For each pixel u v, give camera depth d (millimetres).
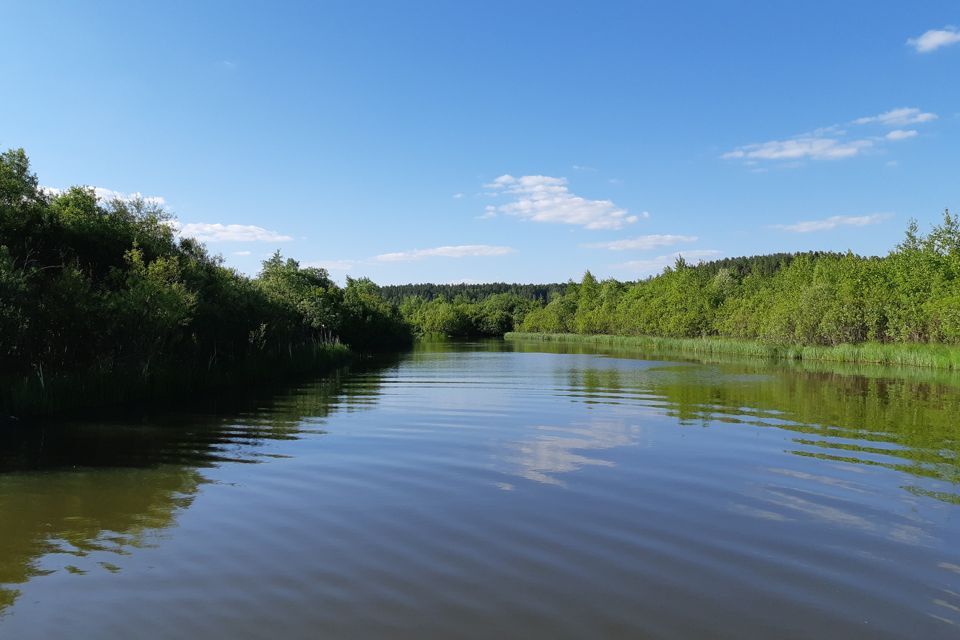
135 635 5262
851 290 52000
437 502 9180
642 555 7188
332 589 6188
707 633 5445
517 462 11828
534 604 5930
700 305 84562
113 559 6922
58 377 18750
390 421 16781
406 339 95688
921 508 9031
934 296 44625
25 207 21516
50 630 5328
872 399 21797
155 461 11797
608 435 14688
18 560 6879
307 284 55500
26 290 17719
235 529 7941
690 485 10227
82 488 9828
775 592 6270
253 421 16750
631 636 5375
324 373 34406
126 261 24047
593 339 101000
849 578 6629
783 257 161000
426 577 6500
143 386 21344
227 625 5449
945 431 15219
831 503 9258
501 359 49844
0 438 14148
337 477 10617
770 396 22641
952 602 6102
